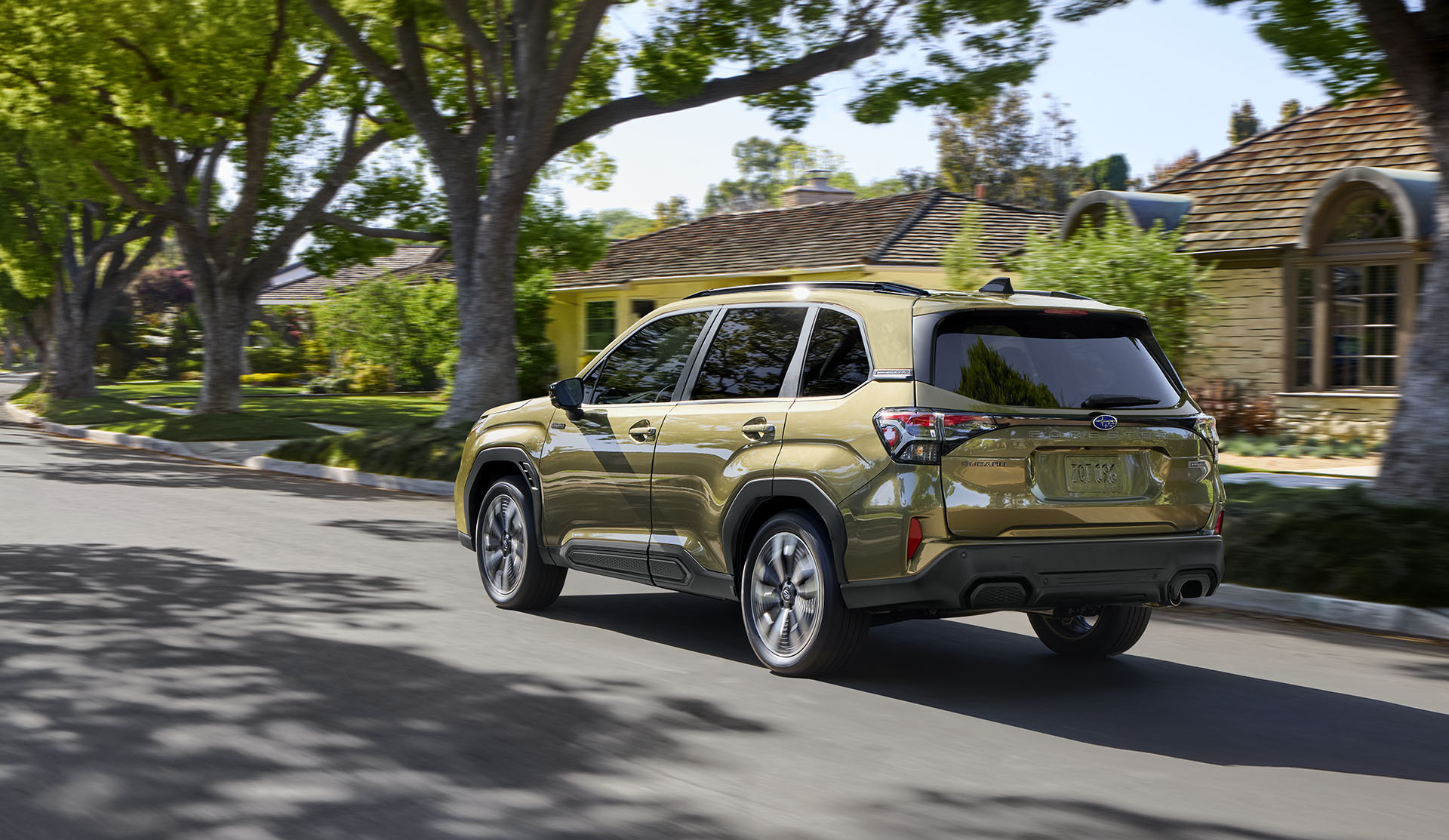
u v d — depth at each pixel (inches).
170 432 983.6
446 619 309.7
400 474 687.1
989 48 676.1
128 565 382.6
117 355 2431.1
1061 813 179.5
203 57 938.1
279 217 1188.5
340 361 1881.2
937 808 180.2
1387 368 739.4
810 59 707.4
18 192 1419.8
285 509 546.0
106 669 251.4
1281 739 220.8
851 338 250.8
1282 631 324.2
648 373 295.6
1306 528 368.5
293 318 2352.4
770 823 173.0
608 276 1296.8
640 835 167.8
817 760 201.8
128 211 1513.3
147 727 212.7
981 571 227.3
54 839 163.5
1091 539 235.5
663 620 316.5
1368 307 746.2
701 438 271.1
